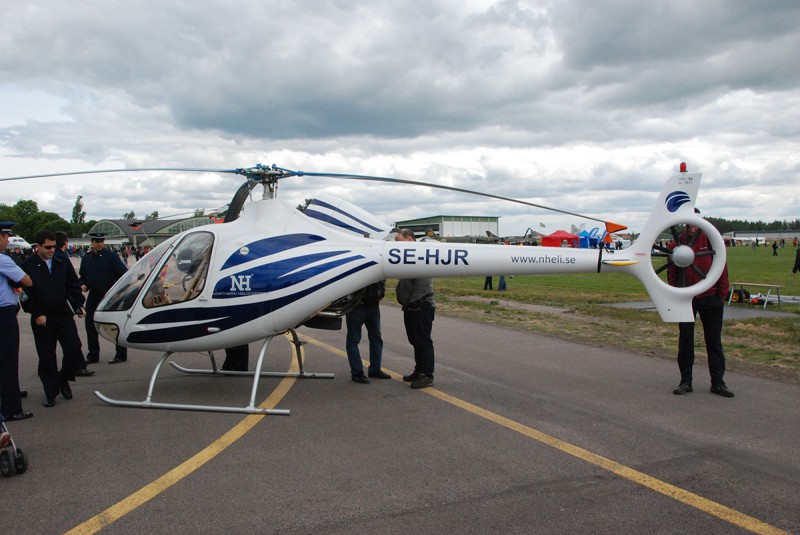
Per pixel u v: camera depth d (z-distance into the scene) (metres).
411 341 6.87
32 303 5.86
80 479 4.07
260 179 6.36
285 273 6.04
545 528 3.35
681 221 6.09
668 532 3.32
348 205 8.04
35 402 6.18
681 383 6.39
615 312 13.26
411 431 5.14
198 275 6.05
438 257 6.25
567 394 6.36
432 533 3.29
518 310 14.18
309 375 7.25
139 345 6.18
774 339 9.56
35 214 110.50
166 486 3.94
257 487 3.93
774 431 5.08
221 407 5.79
